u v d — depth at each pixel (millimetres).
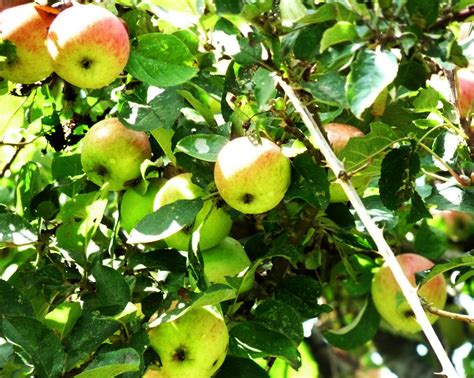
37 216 1178
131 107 1103
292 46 972
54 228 1139
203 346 1045
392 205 1062
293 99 978
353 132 1113
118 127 1138
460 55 910
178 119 1141
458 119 1071
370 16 911
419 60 950
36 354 958
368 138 1064
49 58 1084
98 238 1150
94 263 1060
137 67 1069
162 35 1068
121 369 940
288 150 1047
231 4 975
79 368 987
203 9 1062
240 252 1139
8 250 1116
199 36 1081
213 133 1110
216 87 1097
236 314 1128
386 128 1059
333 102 980
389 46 903
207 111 1104
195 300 994
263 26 981
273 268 1154
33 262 1114
